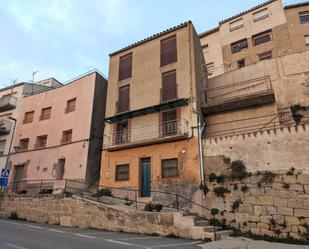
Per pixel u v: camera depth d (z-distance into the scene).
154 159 16.81
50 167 22.36
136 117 19.05
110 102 20.89
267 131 13.42
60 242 8.87
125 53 22.09
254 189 12.76
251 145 13.65
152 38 20.86
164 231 11.48
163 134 17.19
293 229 11.23
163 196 15.52
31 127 25.88
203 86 19.45
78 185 19.61
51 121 24.55
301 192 11.58
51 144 23.34
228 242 9.84
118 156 18.61
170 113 17.92
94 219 13.83
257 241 10.38
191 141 15.77
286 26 25.42
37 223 15.67
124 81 20.92
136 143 17.44
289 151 12.48
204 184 14.25
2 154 26.78
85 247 8.03
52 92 26.03
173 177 15.59
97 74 23.34
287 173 12.16
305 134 12.36
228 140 14.48
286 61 18.30
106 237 10.45
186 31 19.38
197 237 10.62
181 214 11.41
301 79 17.33
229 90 19.48
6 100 28.48
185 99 16.92
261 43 26.52
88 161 20.06
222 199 13.48
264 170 12.81
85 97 22.78
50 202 16.30
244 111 17.16
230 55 27.75
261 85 18.28
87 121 21.44
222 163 14.20
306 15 26.09
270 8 27.08
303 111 16.34
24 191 22.33
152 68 19.83
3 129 27.45
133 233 12.09
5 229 11.94
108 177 18.45
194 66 17.97
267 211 12.08
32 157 24.14
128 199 16.48
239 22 28.73
